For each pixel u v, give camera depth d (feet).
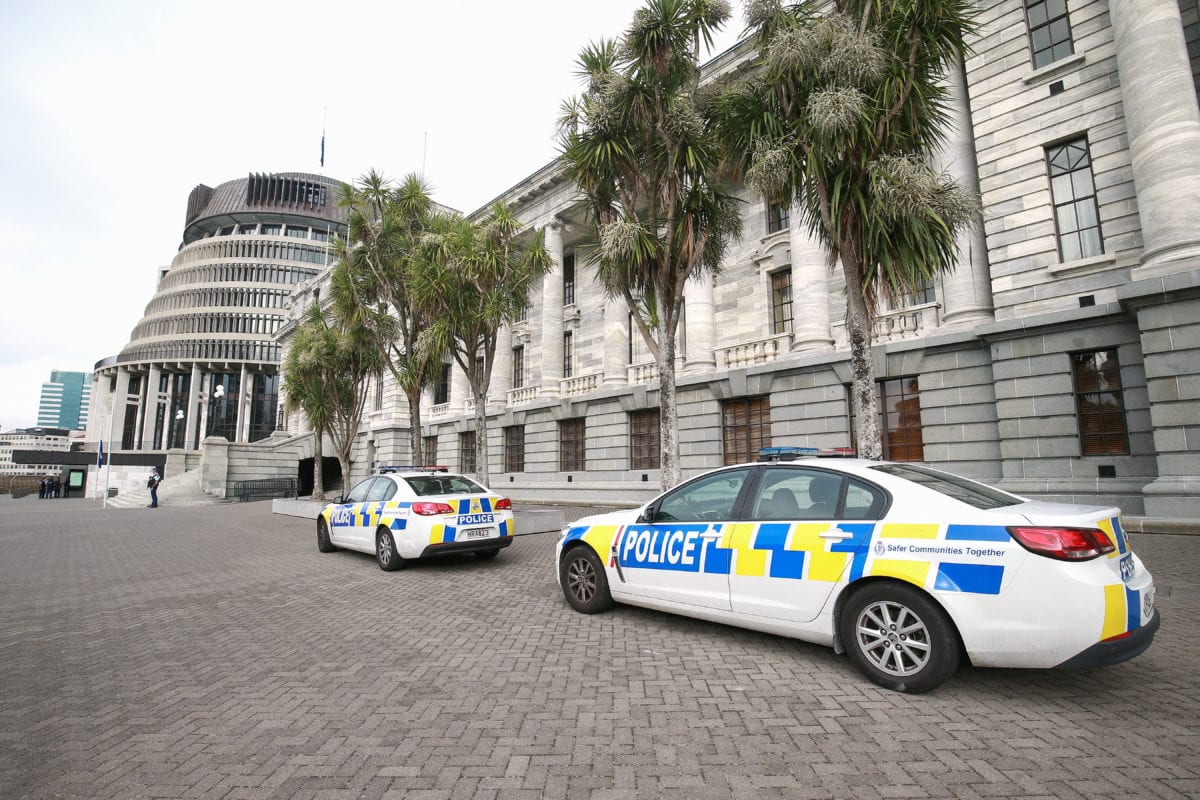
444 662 15.65
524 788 9.26
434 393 107.96
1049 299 40.63
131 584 28.81
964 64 46.06
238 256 285.23
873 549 13.15
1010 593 11.38
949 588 11.97
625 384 71.20
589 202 36.14
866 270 25.94
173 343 271.49
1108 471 36.99
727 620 15.62
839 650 13.74
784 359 53.78
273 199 304.91
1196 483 32.32
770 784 9.21
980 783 9.09
